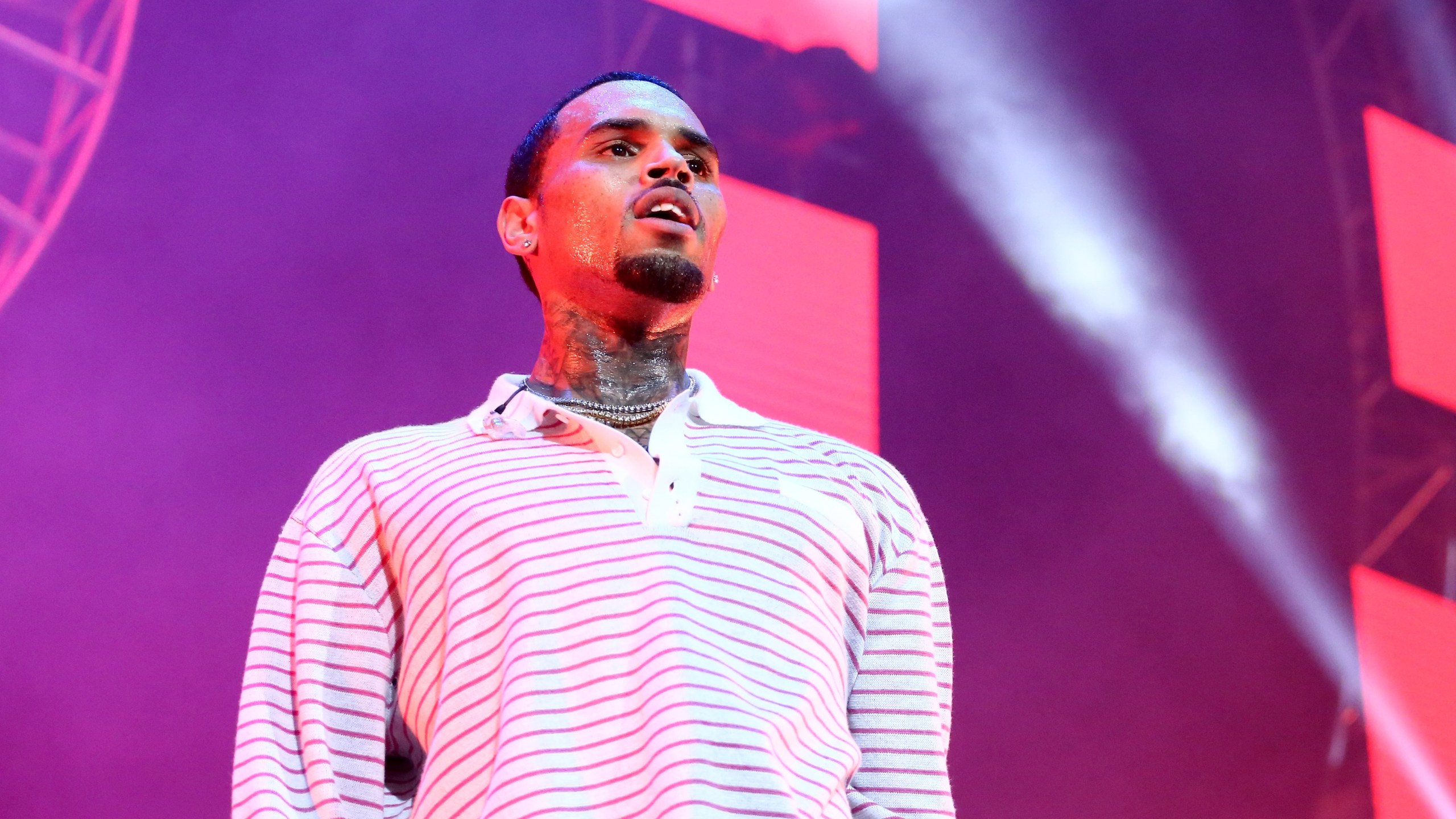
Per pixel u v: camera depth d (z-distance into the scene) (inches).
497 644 119.6
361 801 122.5
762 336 399.5
